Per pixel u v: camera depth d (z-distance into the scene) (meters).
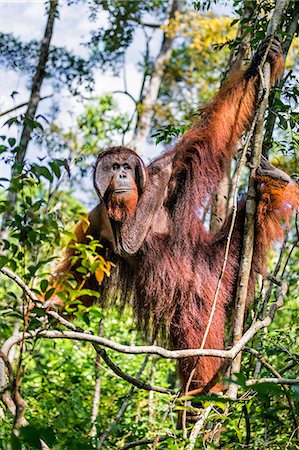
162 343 6.54
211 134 6.39
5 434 4.96
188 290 6.36
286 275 8.66
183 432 4.64
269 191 6.25
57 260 6.26
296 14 6.54
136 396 7.93
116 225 6.17
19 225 4.29
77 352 8.56
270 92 6.38
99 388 7.71
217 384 6.13
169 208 6.46
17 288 9.84
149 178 6.29
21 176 4.41
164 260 6.34
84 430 7.00
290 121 6.46
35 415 6.66
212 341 6.27
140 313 6.55
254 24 6.93
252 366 6.72
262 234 6.42
